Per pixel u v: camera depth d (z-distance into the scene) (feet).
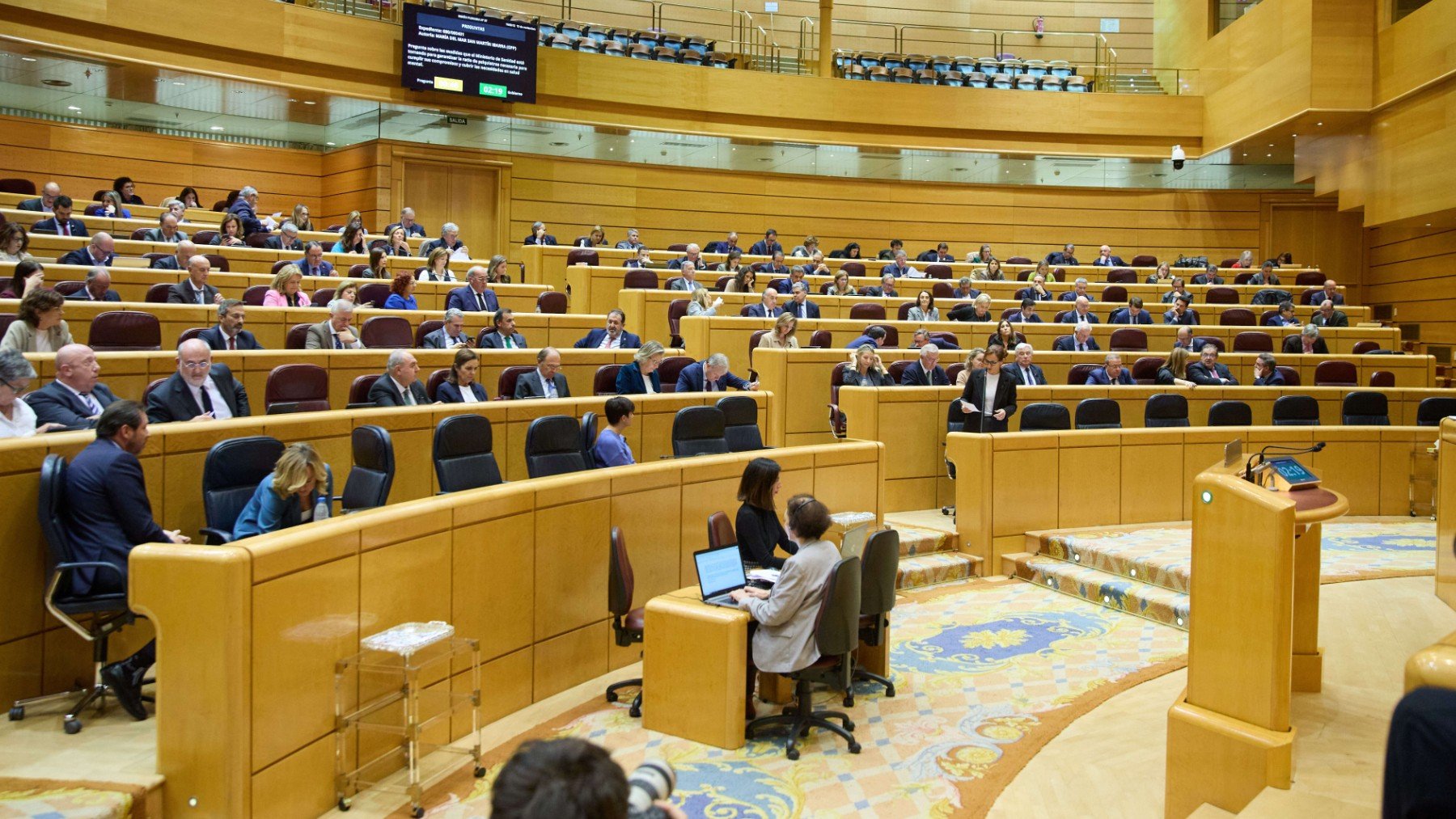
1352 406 35.22
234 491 16.22
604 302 46.09
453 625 16.22
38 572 14.53
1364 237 68.49
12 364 15.78
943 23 78.64
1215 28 68.44
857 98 65.62
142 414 14.74
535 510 17.99
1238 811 12.78
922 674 19.38
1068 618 22.90
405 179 57.06
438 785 14.55
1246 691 12.96
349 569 14.11
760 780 14.87
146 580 12.29
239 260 38.17
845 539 16.83
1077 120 67.97
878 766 15.35
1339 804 12.10
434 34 54.95
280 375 22.15
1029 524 27.43
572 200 60.75
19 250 31.40
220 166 57.57
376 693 14.60
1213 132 67.10
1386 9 55.98
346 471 19.75
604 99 60.85
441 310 38.37
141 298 31.91
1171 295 53.42
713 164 63.62
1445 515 20.34
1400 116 55.21
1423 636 19.77
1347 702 16.25
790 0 75.36
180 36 49.16
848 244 66.08
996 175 68.23
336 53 53.57
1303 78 57.62
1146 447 29.25
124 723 13.83
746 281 44.60
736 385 30.73
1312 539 16.70
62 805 11.33
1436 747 5.53
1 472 14.05
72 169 53.67
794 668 15.98
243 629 12.19
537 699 18.16
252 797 12.33
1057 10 78.84
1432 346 59.16
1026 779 14.89
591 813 5.02
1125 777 14.89
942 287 51.16
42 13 45.91
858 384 31.73
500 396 27.76
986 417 29.37
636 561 20.33
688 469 21.50
